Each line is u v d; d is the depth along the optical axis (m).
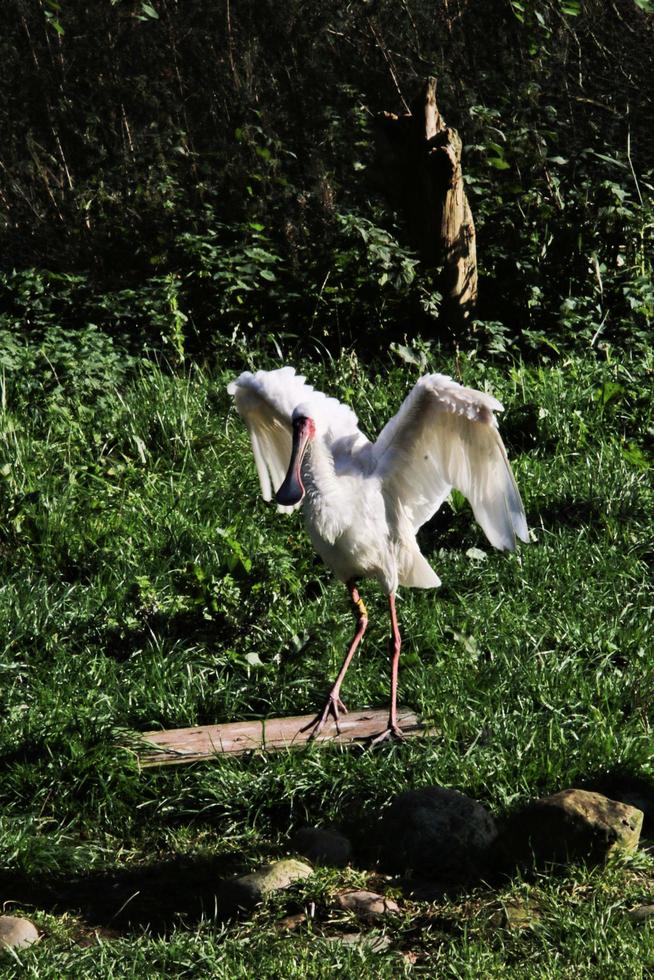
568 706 9.20
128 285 19.67
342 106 22.97
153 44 25.12
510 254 17.78
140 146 22.25
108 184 21.28
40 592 11.26
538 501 12.66
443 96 21.89
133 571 11.71
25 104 24.39
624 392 14.83
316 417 9.43
